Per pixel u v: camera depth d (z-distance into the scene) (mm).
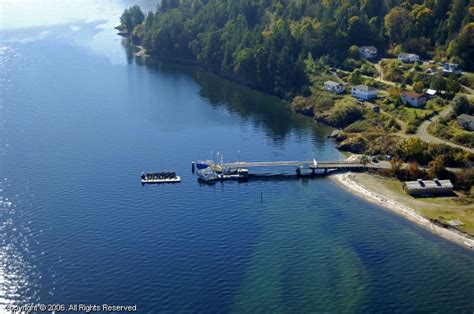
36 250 151875
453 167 199875
